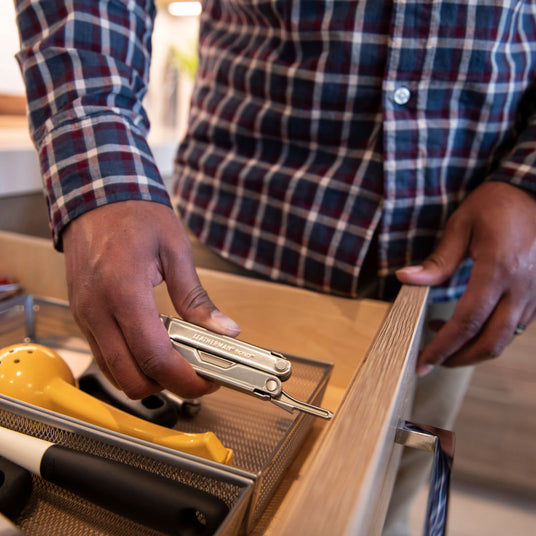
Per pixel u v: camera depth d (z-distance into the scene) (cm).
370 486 14
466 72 46
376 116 48
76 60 39
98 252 31
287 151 52
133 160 36
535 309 47
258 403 37
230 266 57
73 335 48
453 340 45
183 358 28
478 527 100
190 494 23
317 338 50
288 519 13
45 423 26
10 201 67
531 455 108
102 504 24
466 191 51
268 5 48
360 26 45
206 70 57
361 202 49
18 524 25
